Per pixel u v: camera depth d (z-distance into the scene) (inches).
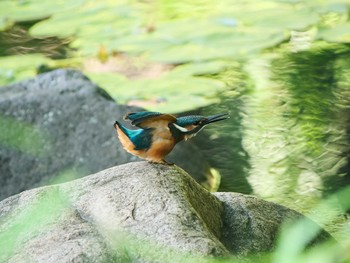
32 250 245.6
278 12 595.5
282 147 444.1
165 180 267.3
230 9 612.4
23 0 669.3
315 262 165.3
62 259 236.4
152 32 578.9
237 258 270.5
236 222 283.3
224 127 466.0
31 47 585.0
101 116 425.4
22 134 415.5
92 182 276.1
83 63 543.8
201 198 278.4
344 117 465.1
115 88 501.0
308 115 471.5
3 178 402.9
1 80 517.3
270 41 544.7
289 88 499.8
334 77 508.4
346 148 438.0
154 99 483.5
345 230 349.7
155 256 237.0
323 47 550.3
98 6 642.2
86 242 243.3
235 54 535.5
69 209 264.8
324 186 409.7
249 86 505.7
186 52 540.4
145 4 642.8
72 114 425.4
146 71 524.4
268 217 289.6
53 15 629.9
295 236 161.6
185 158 422.0
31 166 406.9
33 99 429.4
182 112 473.7
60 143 415.8
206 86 503.8
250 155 441.7
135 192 261.1
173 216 249.0
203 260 233.1
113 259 237.9
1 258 246.4
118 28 592.1
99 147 414.9
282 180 418.3
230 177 425.4
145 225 247.3
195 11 615.8
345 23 573.6
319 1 608.7
